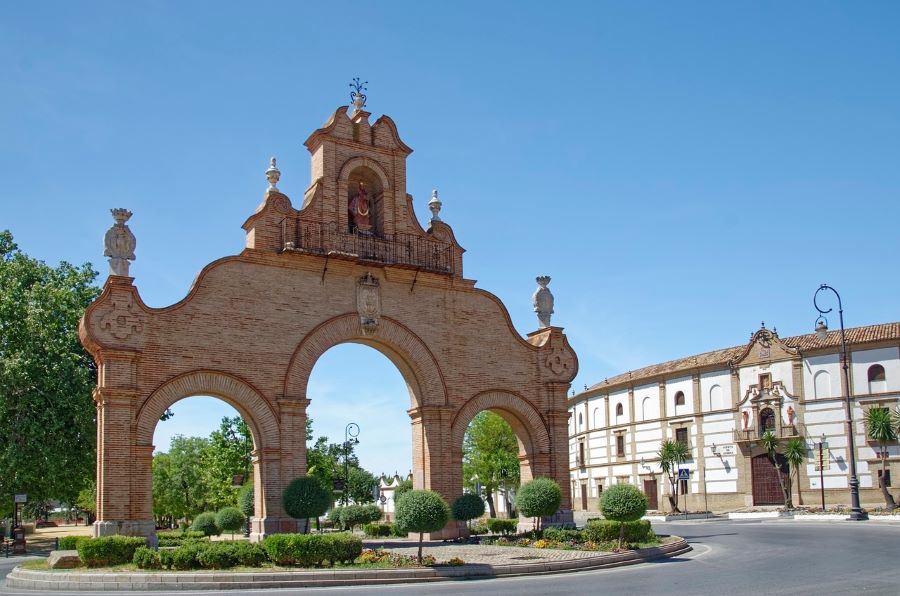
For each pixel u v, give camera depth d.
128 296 29.78
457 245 37.88
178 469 90.50
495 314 38.16
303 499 29.62
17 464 42.00
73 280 48.22
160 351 30.06
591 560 25.98
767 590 18.55
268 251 32.91
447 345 36.56
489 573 23.83
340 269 34.47
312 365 33.12
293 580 22.17
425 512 24.83
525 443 38.25
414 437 36.03
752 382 70.12
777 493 68.06
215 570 23.20
